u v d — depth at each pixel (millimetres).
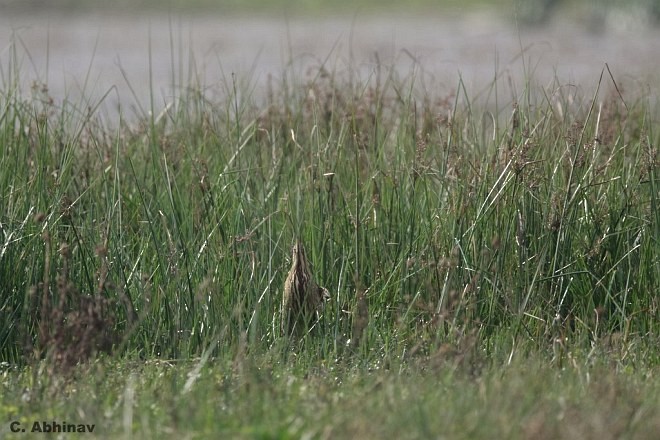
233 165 20797
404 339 17594
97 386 14836
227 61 52062
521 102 23922
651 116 23703
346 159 20578
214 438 12930
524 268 18547
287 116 22750
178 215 19328
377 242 19281
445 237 18844
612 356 16750
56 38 63500
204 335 17891
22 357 16984
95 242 18656
